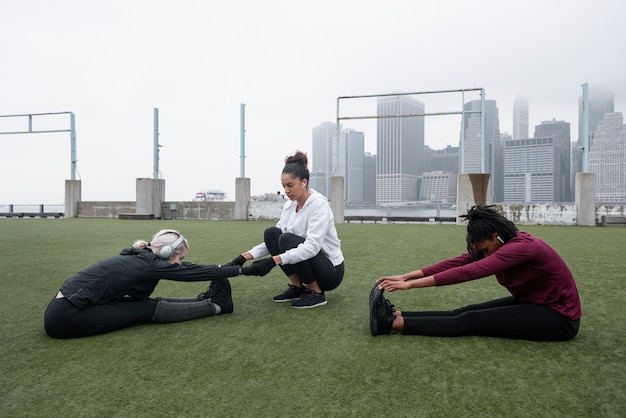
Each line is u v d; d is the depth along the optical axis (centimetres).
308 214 283
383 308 223
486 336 223
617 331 231
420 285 210
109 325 229
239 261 282
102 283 228
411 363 188
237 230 997
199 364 188
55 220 1469
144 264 237
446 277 205
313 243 270
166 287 357
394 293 330
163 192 1611
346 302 303
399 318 223
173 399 155
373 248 624
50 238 783
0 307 294
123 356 198
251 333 232
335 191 1378
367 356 196
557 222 1187
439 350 203
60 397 158
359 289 346
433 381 169
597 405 150
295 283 311
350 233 916
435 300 307
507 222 208
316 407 148
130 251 242
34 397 158
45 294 334
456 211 1259
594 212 1151
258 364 188
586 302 297
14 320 261
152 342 218
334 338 223
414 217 1384
